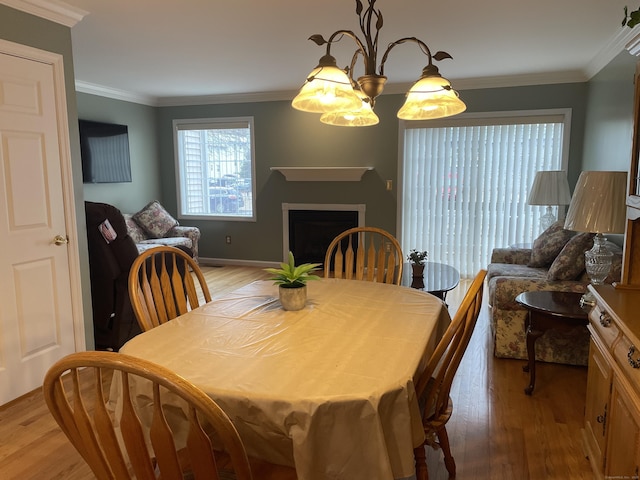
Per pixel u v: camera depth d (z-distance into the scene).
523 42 3.67
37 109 2.68
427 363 1.61
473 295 1.54
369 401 1.22
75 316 2.99
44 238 2.76
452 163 5.46
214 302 2.13
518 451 2.13
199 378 1.34
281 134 6.10
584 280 3.07
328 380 1.32
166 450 0.98
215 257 6.70
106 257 3.13
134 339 1.66
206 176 6.64
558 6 2.89
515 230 5.36
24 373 2.69
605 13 3.01
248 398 1.24
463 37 3.53
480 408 2.52
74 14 2.85
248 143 6.38
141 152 6.34
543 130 5.11
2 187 2.51
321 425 1.21
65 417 1.02
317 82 1.65
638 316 1.60
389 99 5.56
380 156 5.71
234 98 6.18
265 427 1.26
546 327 2.57
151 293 2.03
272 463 1.37
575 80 4.87
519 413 2.46
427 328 1.76
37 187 2.71
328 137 5.89
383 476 1.20
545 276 3.59
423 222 5.66
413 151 5.57
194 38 3.55
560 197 4.43
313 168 5.85
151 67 4.52
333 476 1.23
